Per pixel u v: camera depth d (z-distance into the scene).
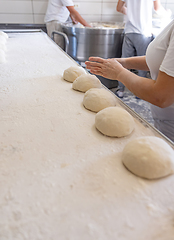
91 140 0.59
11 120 0.68
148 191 0.42
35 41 1.87
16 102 0.80
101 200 0.40
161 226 0.35
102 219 0.36
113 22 3.03
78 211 0.38
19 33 2.18
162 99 0.72
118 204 0.39
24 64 1.26
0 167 0.48
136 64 1.16
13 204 0.39
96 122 0.63
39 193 0.41
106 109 0.66
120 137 0.60
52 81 1.02
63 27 2.51
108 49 2.48
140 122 0.68
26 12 2.93
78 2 3.01
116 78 0.90
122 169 0.48
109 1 3.09
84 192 0.42
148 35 2.33
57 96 0.86
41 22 3.06
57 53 1.52
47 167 0.48
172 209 0.38
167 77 0.67
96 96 0.75
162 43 0.83
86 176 0.46
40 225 0.35
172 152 0.50
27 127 0.64
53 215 0.37
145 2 2.10
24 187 0.43
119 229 0.35
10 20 2.93
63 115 0.72
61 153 0.53
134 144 0.50
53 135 0.60
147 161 0.45
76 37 2.41
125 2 2.37
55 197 0.41
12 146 0.55
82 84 0.90
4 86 0.94
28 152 0.53
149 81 0.76
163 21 2.71
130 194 0.41
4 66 1.21
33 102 0.80
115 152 0.54
